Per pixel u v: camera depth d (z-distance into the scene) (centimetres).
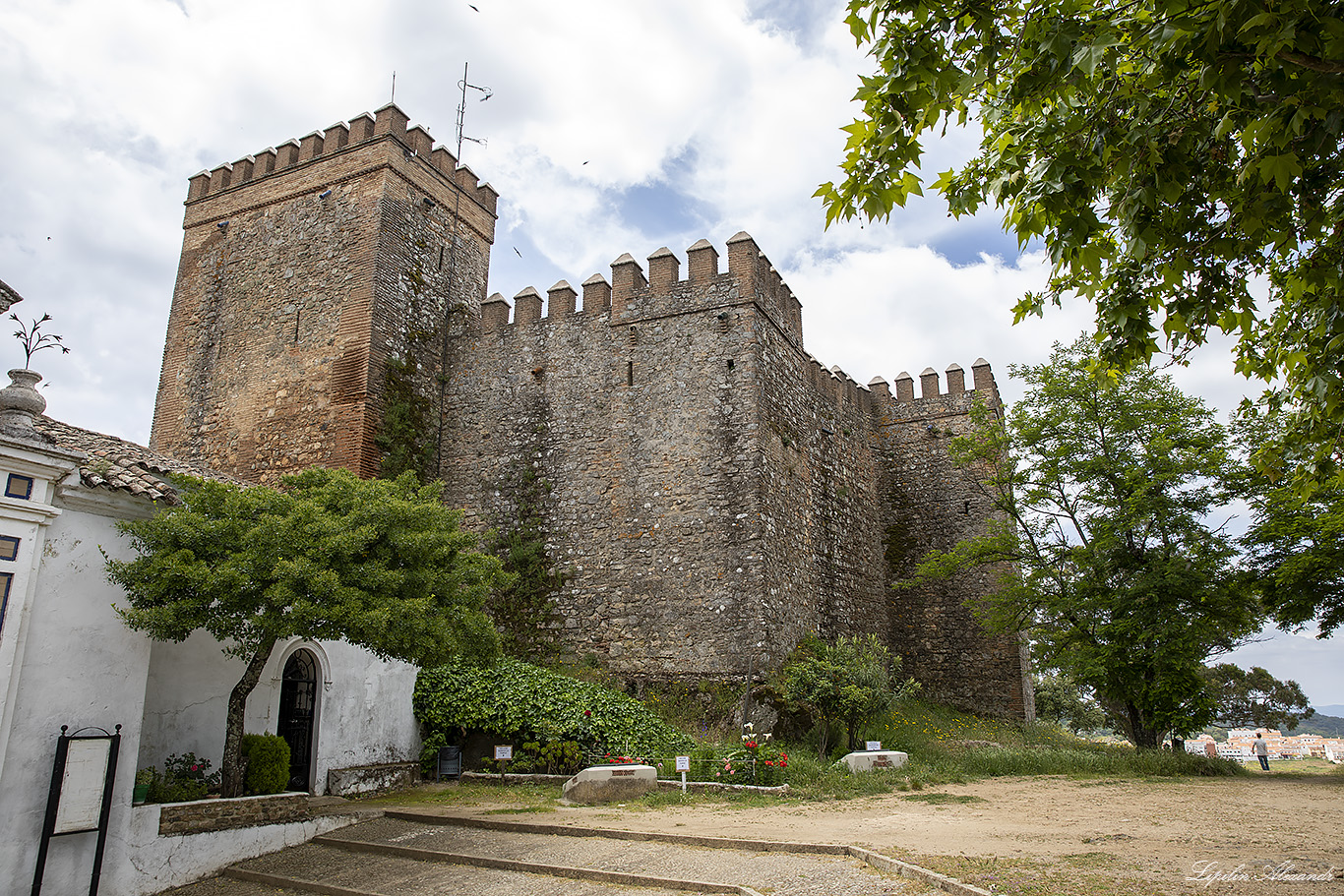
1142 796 1164
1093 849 729
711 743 1536
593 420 2048
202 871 891
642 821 980
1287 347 716
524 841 919
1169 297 647
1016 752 1633
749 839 820
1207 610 1658
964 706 2400
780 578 1870
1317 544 1529
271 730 1190
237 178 2412
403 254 2167
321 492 1070
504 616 1961
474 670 1556
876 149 523
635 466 1964
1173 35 469
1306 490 848
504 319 2248
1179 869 629
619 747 1401
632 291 2108
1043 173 528
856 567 2417
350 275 2097
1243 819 912
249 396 2150
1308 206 577
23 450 782
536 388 2144
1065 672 1853
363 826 1053
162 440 2262
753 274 1984
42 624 798
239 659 1149
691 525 1861
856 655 1734
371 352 2006
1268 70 475
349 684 1337
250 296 2256
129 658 873
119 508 888
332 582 912
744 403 1894
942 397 2756
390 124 2186
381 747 1393
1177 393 1822
